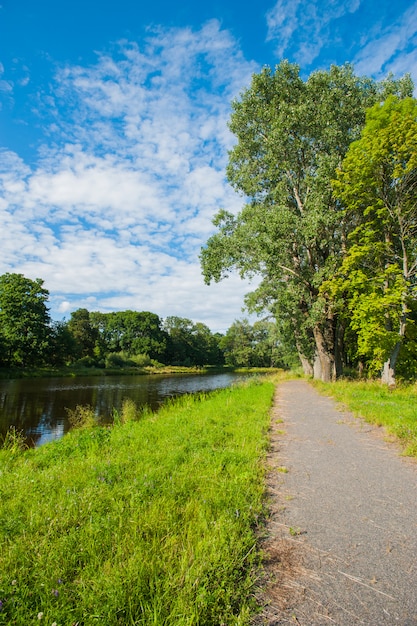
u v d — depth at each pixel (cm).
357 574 278
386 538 334
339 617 231
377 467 547
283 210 1778
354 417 963
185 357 9488
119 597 227
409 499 427
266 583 266
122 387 2945
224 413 1004
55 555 272
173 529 323
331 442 704
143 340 8244
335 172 1747
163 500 378
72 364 5519
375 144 1491
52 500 384
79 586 239
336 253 2081
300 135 1947
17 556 274
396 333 1523
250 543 313
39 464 611
